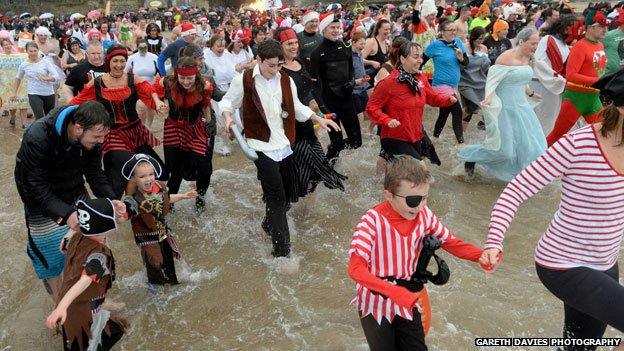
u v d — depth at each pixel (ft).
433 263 15.40
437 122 26.48
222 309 13.57
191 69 16.88
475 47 27.50
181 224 18.37
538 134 20.21
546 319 12.80
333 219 18.49
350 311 13.24
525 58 19.56
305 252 16.31
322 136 28.48
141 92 17.11
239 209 19.60
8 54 32.01
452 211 18.90
